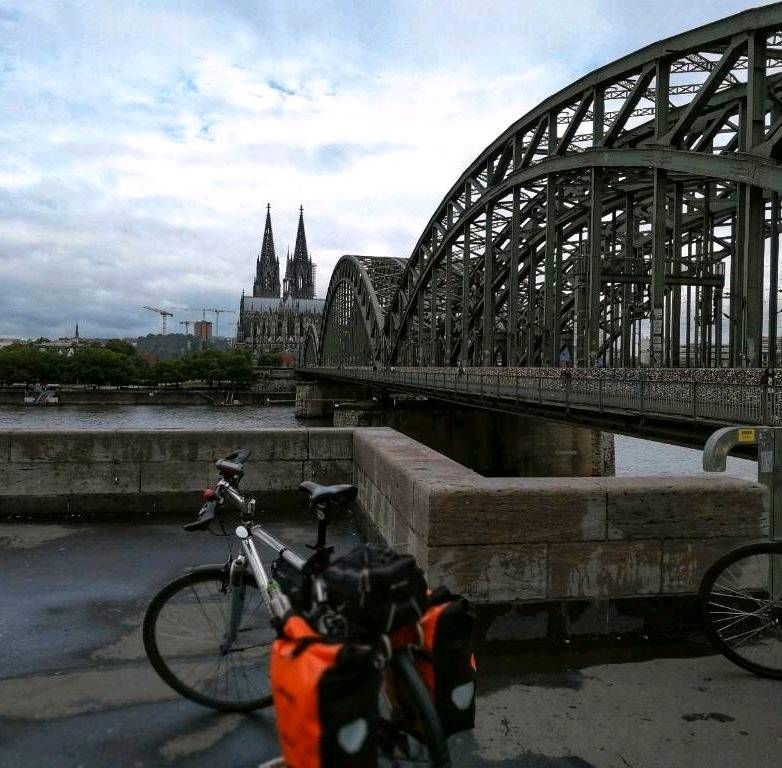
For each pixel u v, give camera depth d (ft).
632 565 14.76
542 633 14.46
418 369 169.68
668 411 67.87
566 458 179.32
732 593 13.71
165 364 649.61
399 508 17.72
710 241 145.69
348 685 7.20
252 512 11.57
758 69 82.12
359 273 315.37
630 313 151.84
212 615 11.98
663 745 10.91
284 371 649.61
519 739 11.03
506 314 232.73
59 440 26.22
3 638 14.89
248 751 10.75
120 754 10.63
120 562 20.34
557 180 139.23
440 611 8.46
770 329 93.15
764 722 11.59
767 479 15.11
